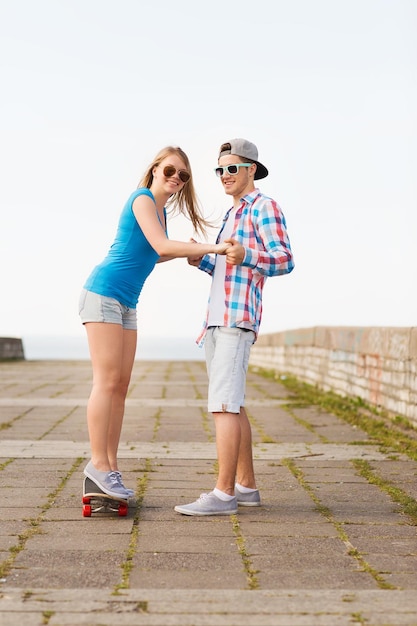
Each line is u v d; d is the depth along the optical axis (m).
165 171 4.55
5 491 4.93
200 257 4.73
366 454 6.49
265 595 3.08
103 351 4.47
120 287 4.51
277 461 6.16
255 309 4.54
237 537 3.96
